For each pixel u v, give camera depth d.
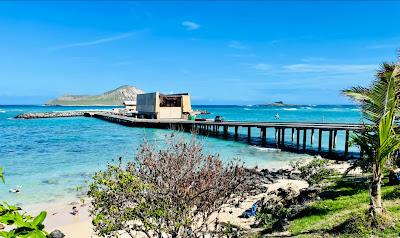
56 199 19.48
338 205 12.83
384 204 11.72
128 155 32.56
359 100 10.43
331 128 34.91
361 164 11.08
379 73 10.30
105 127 65.56
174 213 9.22
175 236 9.35
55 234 13.94
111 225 9.01
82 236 14.41
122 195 9.02
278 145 40.44
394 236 9.30
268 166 29.39
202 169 9.51
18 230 2.38
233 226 13.70
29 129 62.78
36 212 17.25
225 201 10.40
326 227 10.84
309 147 41.66
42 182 23.09
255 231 12.73
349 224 10.27
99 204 9.20
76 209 17.77
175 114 65.25
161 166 9.20
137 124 61.97
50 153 34.72
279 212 13.84
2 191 20.91
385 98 9.79
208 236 12.34
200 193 9.07
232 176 10.11
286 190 17.39
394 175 14.16
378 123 9.89
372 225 9.98
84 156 32.81
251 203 16.91
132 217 9.16
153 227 9.36
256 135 55.16
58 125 72.12
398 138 9.62
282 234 11.30
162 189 9.12
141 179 9.23
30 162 29.91
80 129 62.03
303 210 13.17
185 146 9.68
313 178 20.17
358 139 10.33
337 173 21.42
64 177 24.48
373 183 10.27
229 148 39.47
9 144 41.62
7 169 27.02
